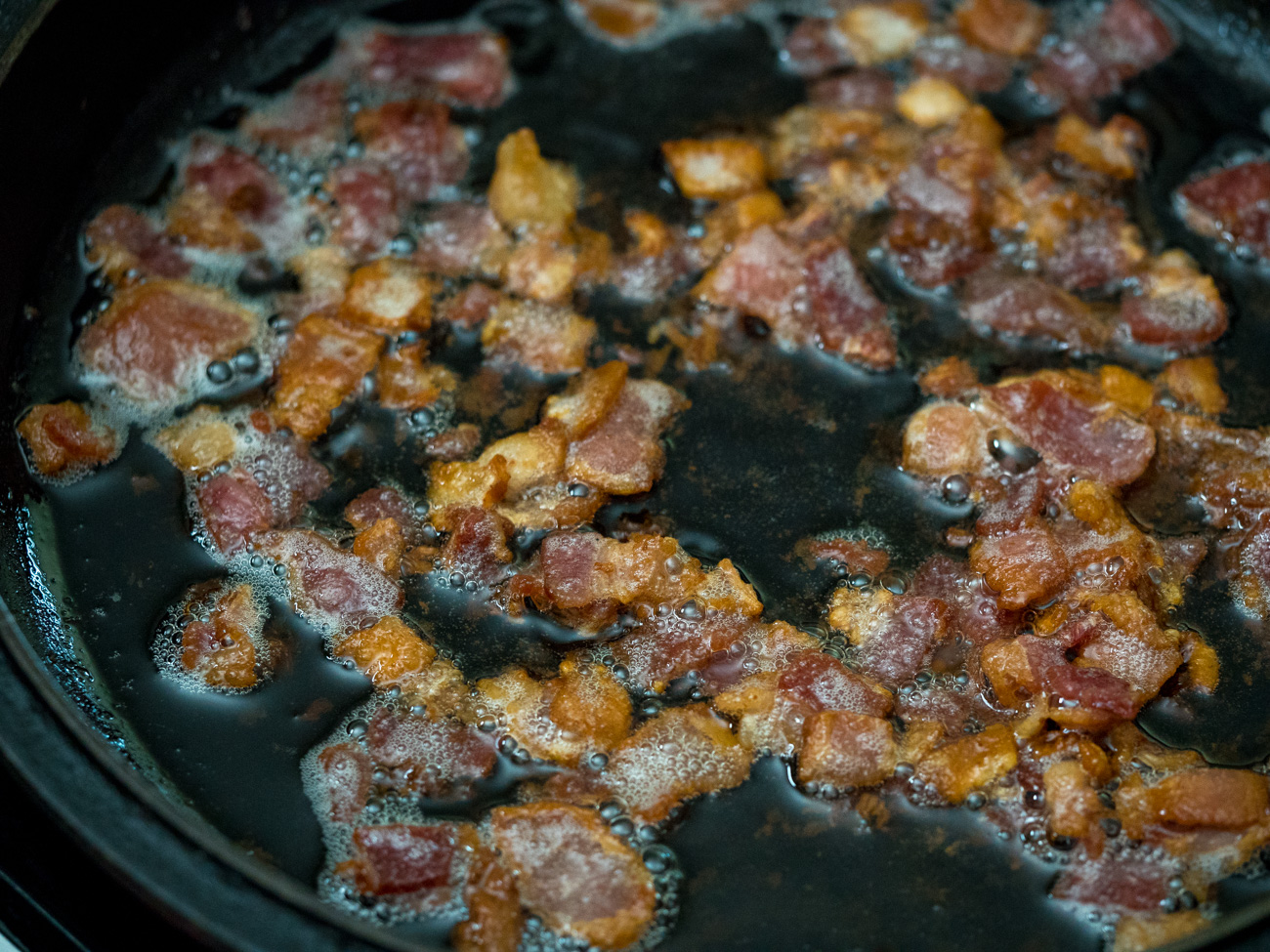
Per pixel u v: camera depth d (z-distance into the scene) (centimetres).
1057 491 44
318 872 40
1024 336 46
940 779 41
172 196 48
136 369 45
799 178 48
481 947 39
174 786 41
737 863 41
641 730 41
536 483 44
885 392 45
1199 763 41
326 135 49
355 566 43
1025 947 40
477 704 42
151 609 43
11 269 45
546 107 49
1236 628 43
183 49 49
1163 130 49
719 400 45
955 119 49
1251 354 46
